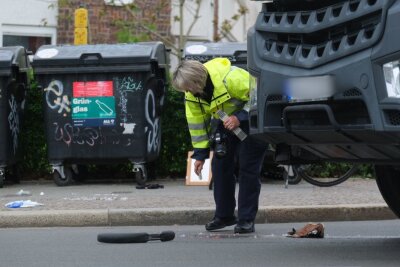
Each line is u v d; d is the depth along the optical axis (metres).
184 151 39.84
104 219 29.14
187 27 54.53
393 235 25.94
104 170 40.41
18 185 38.78
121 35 49.06
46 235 26.75
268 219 29.55
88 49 37.47
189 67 24.31
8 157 37.50
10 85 37.38
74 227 28.98
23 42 52.00
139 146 37.19
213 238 25.42
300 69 18.55
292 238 25.34
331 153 20.30
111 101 37.25
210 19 55.25
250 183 25.83
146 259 21.70
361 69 17.47
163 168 40.25
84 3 52.00
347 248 23.03
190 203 31.11
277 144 20.48
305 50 18.62
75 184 39.22
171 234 24.86
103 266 20.77
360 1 17.62
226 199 26.55
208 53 38.38
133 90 37.12
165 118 39.69
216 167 26.33
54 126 37.75
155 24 51.56
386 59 17.17
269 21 19.31
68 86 37.56
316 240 24.86
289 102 18.72
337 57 17.88
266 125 19.33
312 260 21.05
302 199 32.06
